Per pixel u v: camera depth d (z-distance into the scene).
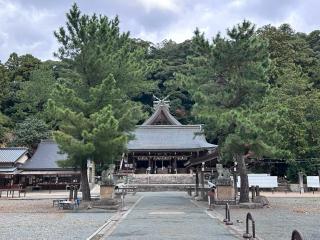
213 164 35.88
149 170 63.44
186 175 57.62
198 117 27.08
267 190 49.16
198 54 30.38
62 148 26.70
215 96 28.56
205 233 14.28
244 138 26.00
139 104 30.56
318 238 13.57
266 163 53.53
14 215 22.44
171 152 63.78
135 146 63.25
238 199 30.64
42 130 63.78
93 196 35.78
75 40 29.06
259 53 28.03
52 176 54.16
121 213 23.39
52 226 17.16
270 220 19.31
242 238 13.01
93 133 25.84
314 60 76.19
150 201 33.47
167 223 17.73
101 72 29.41
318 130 48.78
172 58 98.38
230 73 28.86
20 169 52.62
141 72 30.53
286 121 44.62
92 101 27.81
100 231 15.19
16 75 85.06
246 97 28.78
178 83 30.09
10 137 64.69
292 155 47.78
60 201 27.56
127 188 47.50
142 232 14.66
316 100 51.09
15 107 75.12
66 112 26.19
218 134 28.84
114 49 30.73
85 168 28.73
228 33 27.92
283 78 58.22
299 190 47.28
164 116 72.31
